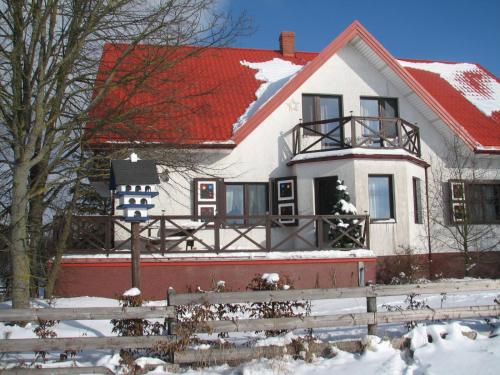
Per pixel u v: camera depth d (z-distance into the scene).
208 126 15.71
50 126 11.35
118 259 12.49
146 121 12.47
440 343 6.96
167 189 15.23
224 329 6.86
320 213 15.66
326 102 17.00
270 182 15.93
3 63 10.70
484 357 6.49
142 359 6.59
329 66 16.91
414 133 16.70
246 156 15.80
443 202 17.20
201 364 6.70
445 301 10.76
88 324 9.20
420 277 15.43
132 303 7.05
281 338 7.05
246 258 13.16
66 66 10.82
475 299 11.09
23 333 8.34
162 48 11.84
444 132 17.41
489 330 7.69
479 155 17.42
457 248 17.00
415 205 16.73
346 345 7.05
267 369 6.32
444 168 17.41
